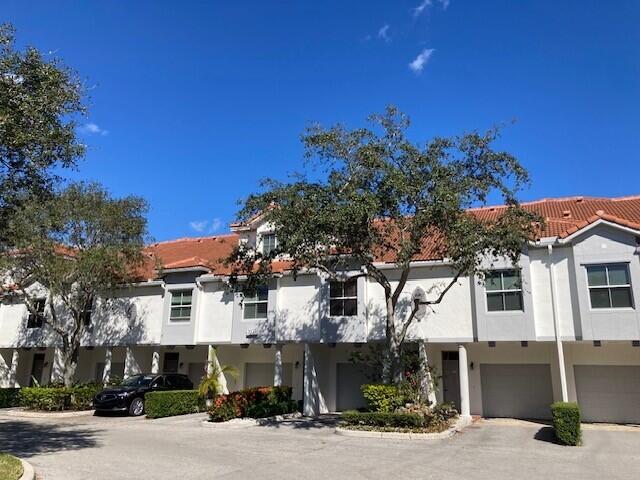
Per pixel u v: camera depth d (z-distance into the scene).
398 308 21.80
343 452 13.59
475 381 22.91
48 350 34.09
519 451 13.91
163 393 22.78
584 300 18.70
